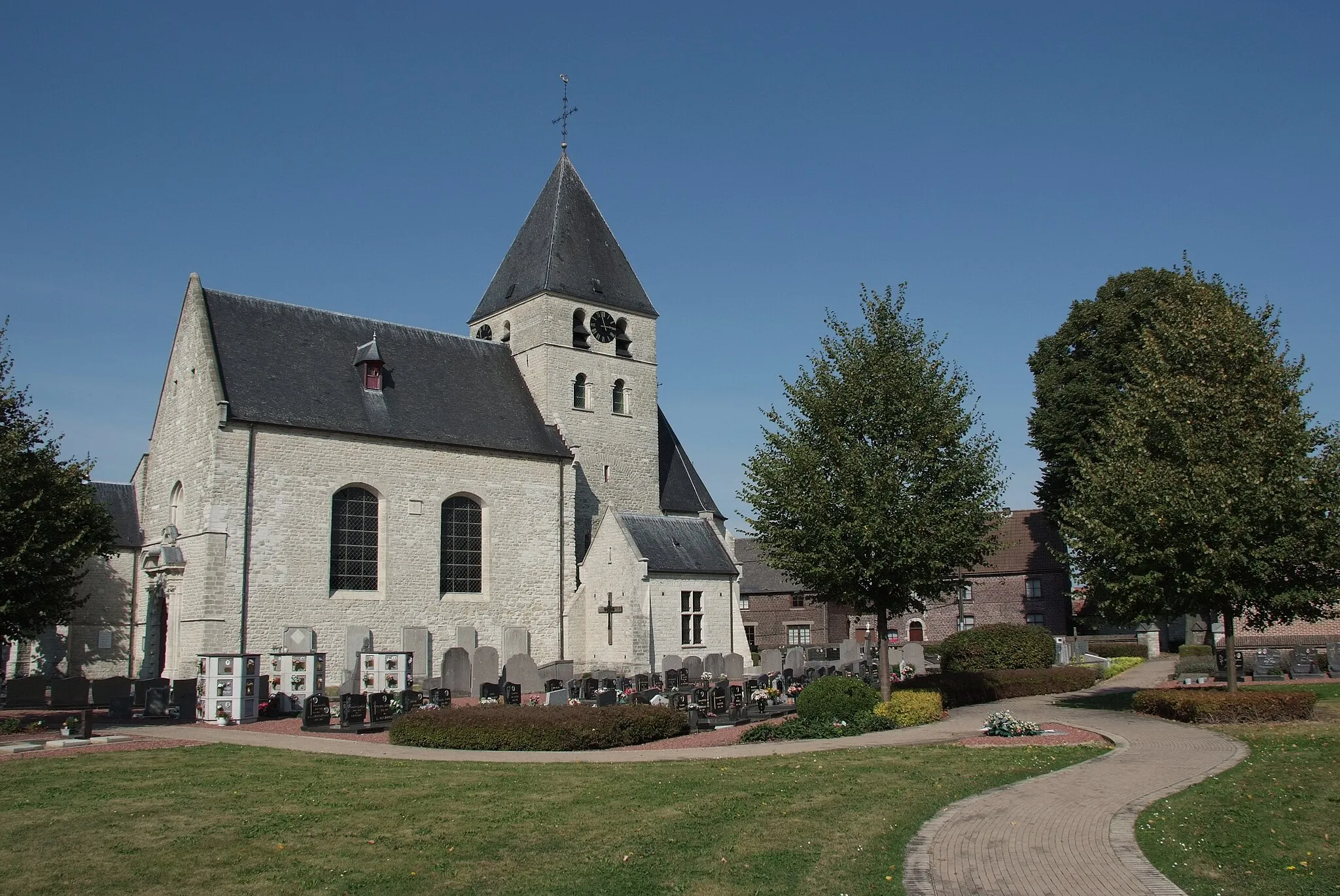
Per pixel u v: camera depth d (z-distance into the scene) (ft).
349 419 136.26
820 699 87.81
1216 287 98.63
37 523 86.53
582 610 153.58
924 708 90.33
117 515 153.28
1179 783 57.31
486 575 147.02
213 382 126.41
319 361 140.87
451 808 52.90
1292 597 84.84
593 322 170.91
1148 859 42.80
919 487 93.45
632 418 174.60
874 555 92.27
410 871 42.39
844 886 39.91
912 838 46.16
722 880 41.01
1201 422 88.89
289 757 70.85
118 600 150.41
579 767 65.57
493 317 176.04
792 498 92.73
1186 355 93.20
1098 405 167.53
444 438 143.95
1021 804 52.37
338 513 134.62
